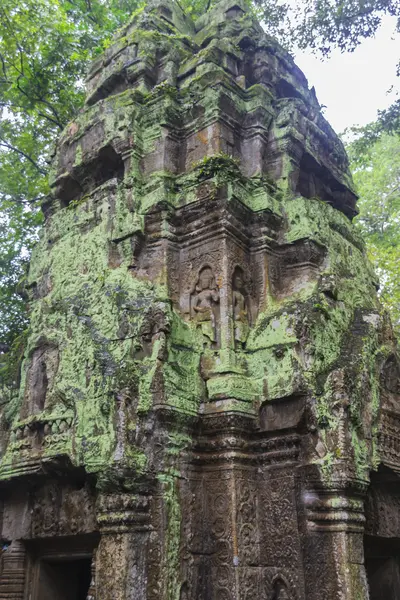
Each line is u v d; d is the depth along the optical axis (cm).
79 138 1004
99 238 876
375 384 768
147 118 920
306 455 668
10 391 958
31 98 1631
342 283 871
